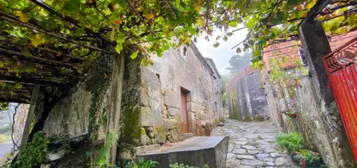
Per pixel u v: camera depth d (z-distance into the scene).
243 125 8.86
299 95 3.62
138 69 2.91
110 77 3.05
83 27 1.94
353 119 1.57
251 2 1.47
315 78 1.88
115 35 2.16
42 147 2.99
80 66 3.25
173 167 2.30
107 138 2.31
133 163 2.31
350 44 1.52
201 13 1.76
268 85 7.38
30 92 4.58
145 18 1.93
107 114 2.55
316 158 2.88
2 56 2.57
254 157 3.70
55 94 4.39
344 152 1.67
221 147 3.25
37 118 4.66
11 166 3.07
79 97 3.67
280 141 3.92
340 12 1.90
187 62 5.86
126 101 2.83
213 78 10.29
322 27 1.93
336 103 1.73
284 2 1.57
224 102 15.26
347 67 1.58
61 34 2.13
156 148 2.87
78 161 2.74
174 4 1.53
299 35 2.06
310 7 1.69
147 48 2.78
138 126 2.62
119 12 1.70
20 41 2.24
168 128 3.50
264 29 1.91
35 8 1.69
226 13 1.73
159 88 3.50
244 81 11.48
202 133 6.07
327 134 2.20
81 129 3.41
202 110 6.65
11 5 1.56
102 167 2.17
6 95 4.52
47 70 3.21
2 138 13.38
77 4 1.42
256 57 2.24
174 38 4.65
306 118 3.35
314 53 1.87
